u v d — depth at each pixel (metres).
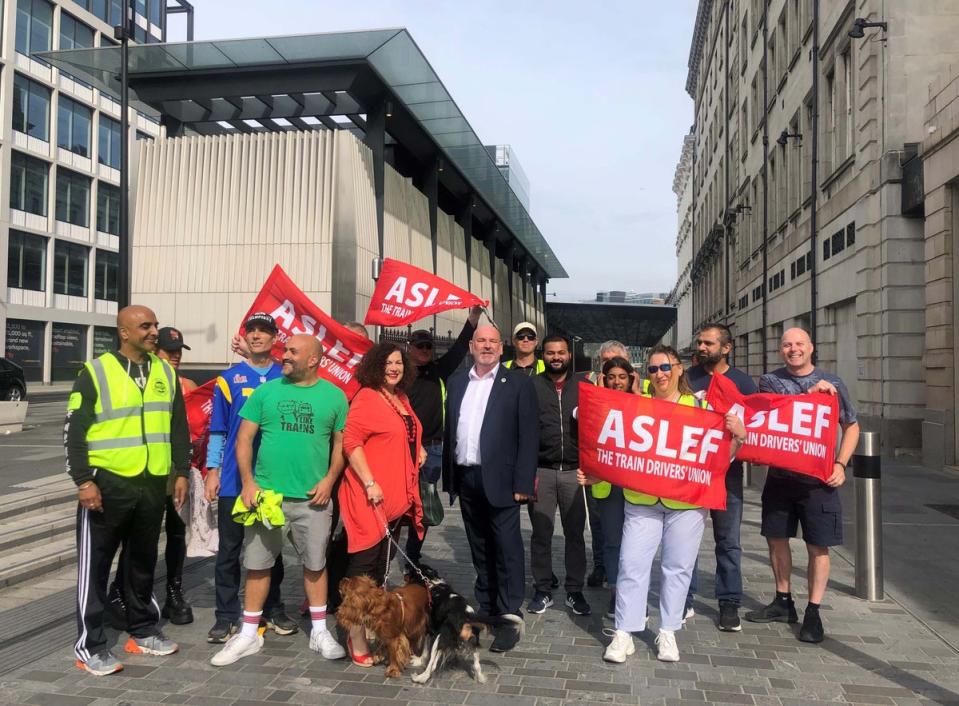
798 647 4.75
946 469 12.71
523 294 48.47
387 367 4.70
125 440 4.43
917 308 14.73
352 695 4.03
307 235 20.41
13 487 9.02
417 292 7.09
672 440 4.58
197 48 20.11
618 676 4.29
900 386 14.72
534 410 5.04
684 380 4.86
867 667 4.41
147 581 4.64
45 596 5.89
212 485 5.00
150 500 4.53
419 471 5.48
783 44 25.81
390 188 23.00
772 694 4.04
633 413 4.67
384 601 4.05
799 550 7.41
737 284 37.16
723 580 5.10
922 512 9.19
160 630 5.07
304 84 20.97
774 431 4.99
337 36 19.52
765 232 28.39
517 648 4.75
